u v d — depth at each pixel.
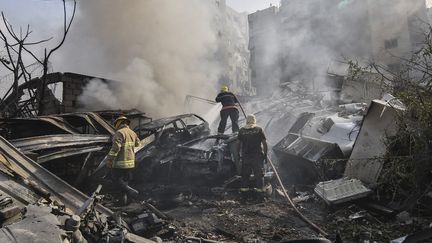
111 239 2.43
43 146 4.28
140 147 6.32
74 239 2.10
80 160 5.89
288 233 3.45
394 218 3.72
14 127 5.30
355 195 4.09
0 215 1.99
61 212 2.38
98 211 3.12
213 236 3.40
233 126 7.39
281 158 7.10
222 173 5.66
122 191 4.48
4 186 2.60
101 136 5.55
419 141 3.68
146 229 3.15
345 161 5.36
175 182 6.12
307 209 4.39
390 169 3.91
